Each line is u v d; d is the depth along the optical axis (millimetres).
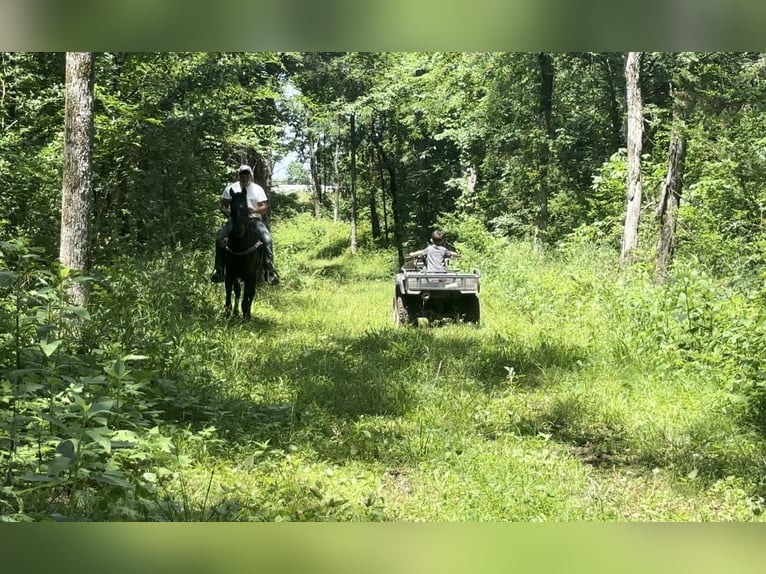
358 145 43656
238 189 14133
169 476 5180
